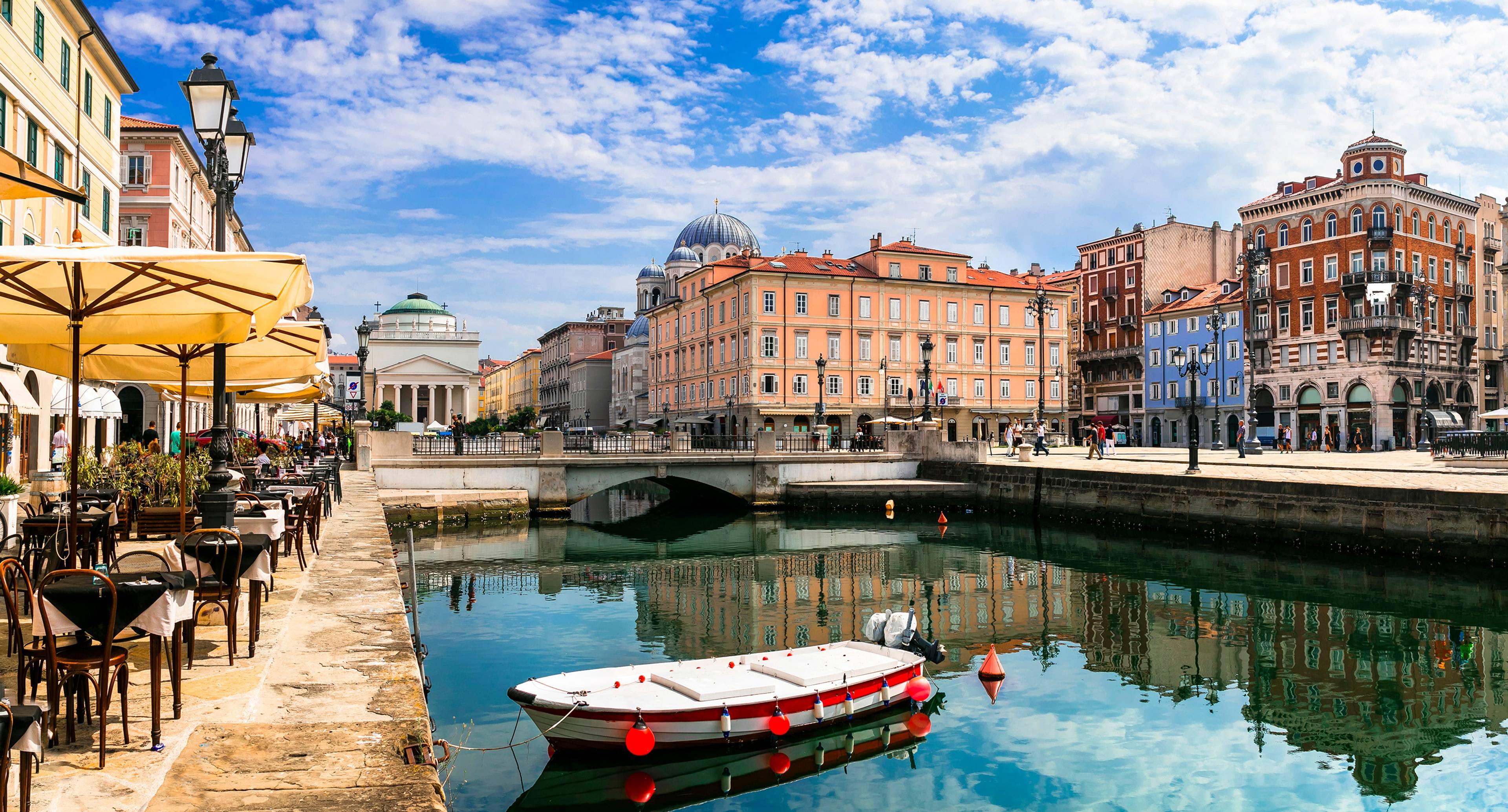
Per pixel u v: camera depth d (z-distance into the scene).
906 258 78.88
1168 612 23.73
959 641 20.53
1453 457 41.59
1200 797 11.73
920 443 52.84
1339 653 19.47
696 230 111.38
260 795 5.39
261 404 66.31
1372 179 68.06
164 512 13.65
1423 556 28.19
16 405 25.08
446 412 125.81
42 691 7.07
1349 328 67.62
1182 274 86.69
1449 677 17.69
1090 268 91.50
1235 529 34.28
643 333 115.81
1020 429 73.75
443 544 36.34
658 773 11.48
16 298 7.75
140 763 5.75
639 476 46.91
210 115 12.41
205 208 58.44
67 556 9.88
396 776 5.74
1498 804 11.62
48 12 29.45
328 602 11.34
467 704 14.44
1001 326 81.94
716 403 81.00
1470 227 74.19
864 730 13.09
